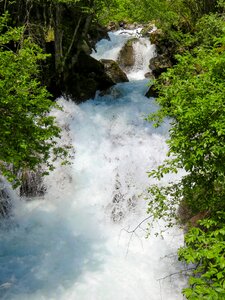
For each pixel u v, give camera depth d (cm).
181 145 449
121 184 1010
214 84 436
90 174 1070
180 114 438
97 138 1219
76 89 1454
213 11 1908
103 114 1355
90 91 1480
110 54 2041
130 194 975
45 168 1028
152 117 545
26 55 589
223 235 372
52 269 751
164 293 676
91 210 970
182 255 376
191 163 445
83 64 1553
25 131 593
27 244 831
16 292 679
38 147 634
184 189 534
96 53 2052
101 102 1459
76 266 761
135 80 1767
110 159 1111
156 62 1850
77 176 1063
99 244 843
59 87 1437
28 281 712
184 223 730
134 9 1586
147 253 802
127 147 1153
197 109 418
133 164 1067
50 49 1440
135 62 1998
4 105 558
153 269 746
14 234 869
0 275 725
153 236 837
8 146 536
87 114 1352
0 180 920
